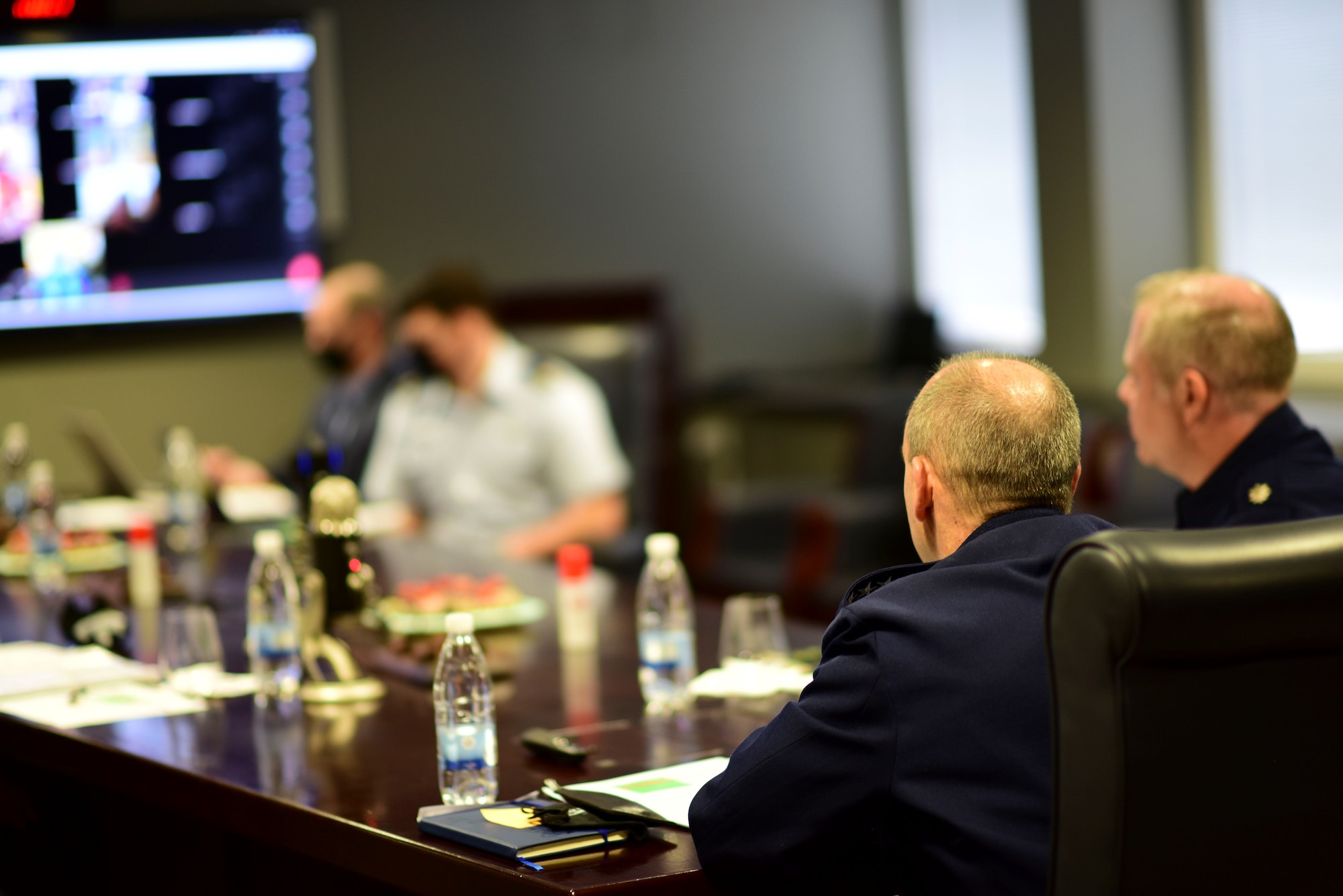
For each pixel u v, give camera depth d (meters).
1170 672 1.32
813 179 7.20
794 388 6.77
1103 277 5.80
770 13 7.07
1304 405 5.34
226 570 3.70
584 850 1.62
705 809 1.56
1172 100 5.85
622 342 5.79
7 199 5.74
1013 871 1.45
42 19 5.74
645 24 6.81
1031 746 1.48
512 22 6.57
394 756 2.08
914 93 7.31
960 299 7.16
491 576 3.51
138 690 2.51
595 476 4.64
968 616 1.53
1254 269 5.68
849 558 5.13
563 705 2.38
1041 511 1.61
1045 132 5.94
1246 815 1.36
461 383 4.70
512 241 6.62
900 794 1.49
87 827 2.47
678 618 2.43
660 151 6.89
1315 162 5.41
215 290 6.06
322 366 6.16
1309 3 5.37
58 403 5.93
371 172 6.36
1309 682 1.37
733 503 5.51
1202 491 2.37
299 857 2.00
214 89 5.97
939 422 1.64
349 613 2.53
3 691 2.47
